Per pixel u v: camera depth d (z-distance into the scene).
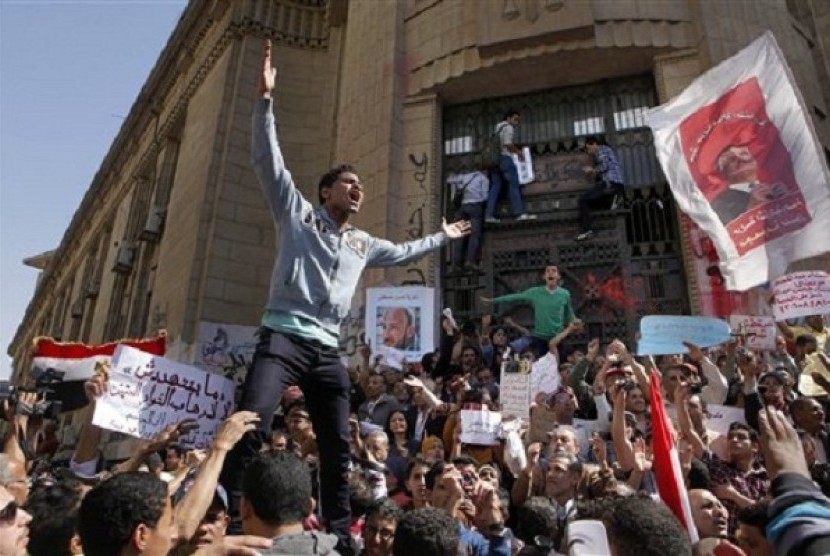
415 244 4.18
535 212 13.34
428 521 2.86
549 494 5.04
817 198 7.42
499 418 6.39
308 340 3.38
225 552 2.16
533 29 13.38
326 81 18.42
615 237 12.66
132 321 21.36
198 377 4.91
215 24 21.30
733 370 7.89
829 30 15.01
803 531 1.80
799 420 5.84
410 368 9.69
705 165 8.44
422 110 14.49
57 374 6.25
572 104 14.09
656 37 13.02
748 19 13.00
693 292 11.33
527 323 12.52
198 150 18.69
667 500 3.56
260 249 16.69
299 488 2.52
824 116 13.03
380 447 5.96
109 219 31.70
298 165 17.41
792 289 7.79
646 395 6.38
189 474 3.79
